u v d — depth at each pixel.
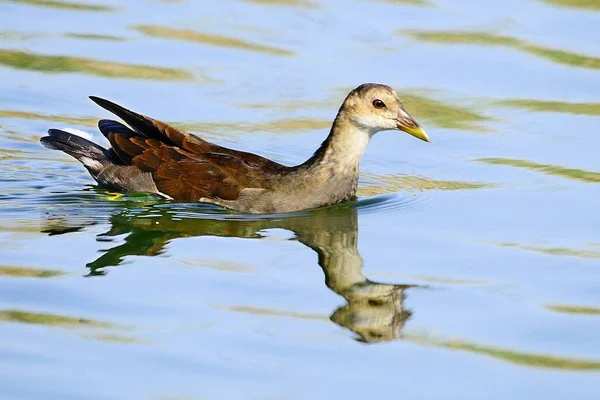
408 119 13.91
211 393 9.55
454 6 20.86
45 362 10.03
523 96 17.83
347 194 14.37
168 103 17.47
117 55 18.89
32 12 20.36
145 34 19.66
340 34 19.80
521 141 16.56
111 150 14.81
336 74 18.33
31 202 14.22
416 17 20.44
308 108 17.41
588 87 18.06
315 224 13.86
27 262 12.24
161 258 12.51
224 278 12.02
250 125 16.95
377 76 18.23
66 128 15.18
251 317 11.09
